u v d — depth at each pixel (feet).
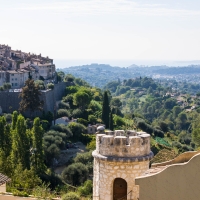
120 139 72.18
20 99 490.08
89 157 332.80
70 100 566.77
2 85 549.95
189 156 63.16
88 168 309.63
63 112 503.20
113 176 72.69
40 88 522.06
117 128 498.69
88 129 457.27
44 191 150.41
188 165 52.01
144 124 547.90
